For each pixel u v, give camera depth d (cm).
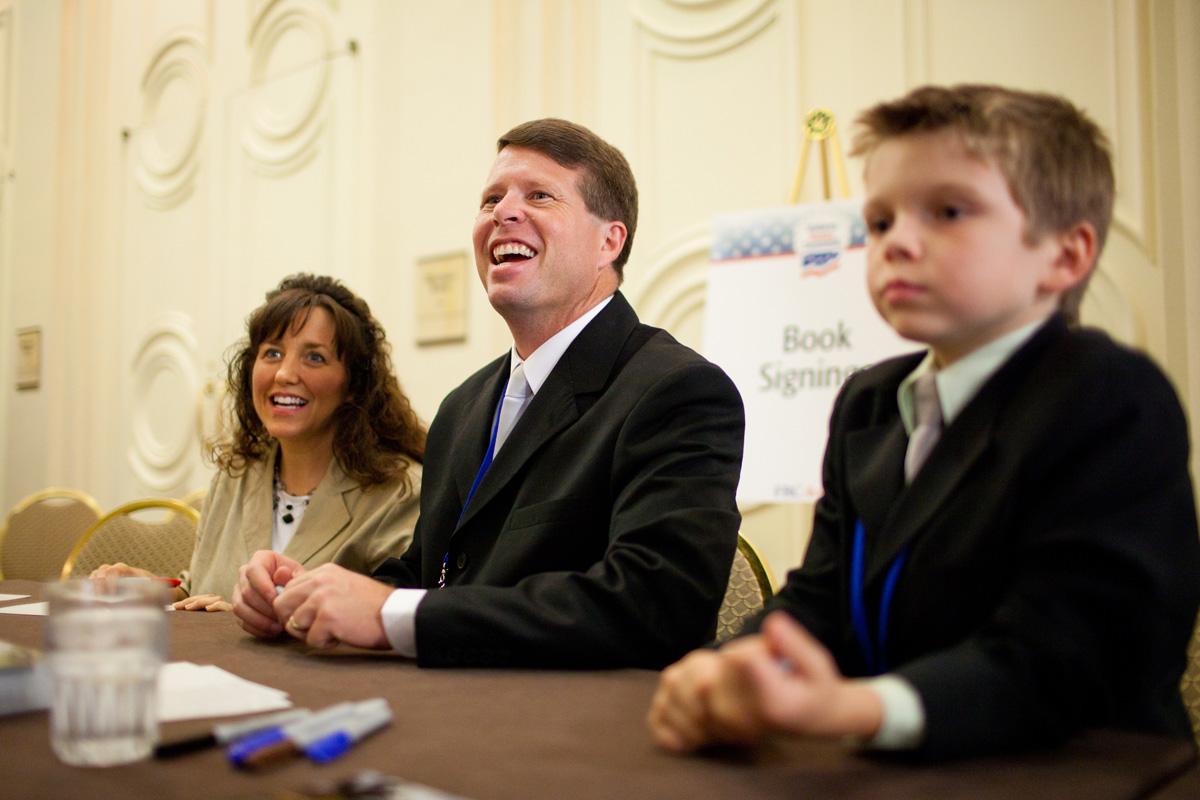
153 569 260
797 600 100
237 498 219
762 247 266
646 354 150
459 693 95
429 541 159
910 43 288
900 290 82
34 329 545
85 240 538
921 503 86
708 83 330
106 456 524
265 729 77
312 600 114
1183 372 245
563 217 160
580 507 137
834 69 303
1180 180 246
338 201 426
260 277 458
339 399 213
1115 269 255
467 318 373
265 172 458
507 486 146
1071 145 82
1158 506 75
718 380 141
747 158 320
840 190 281
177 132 502
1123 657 73
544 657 112
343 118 427
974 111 80
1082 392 78
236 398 224
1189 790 67
